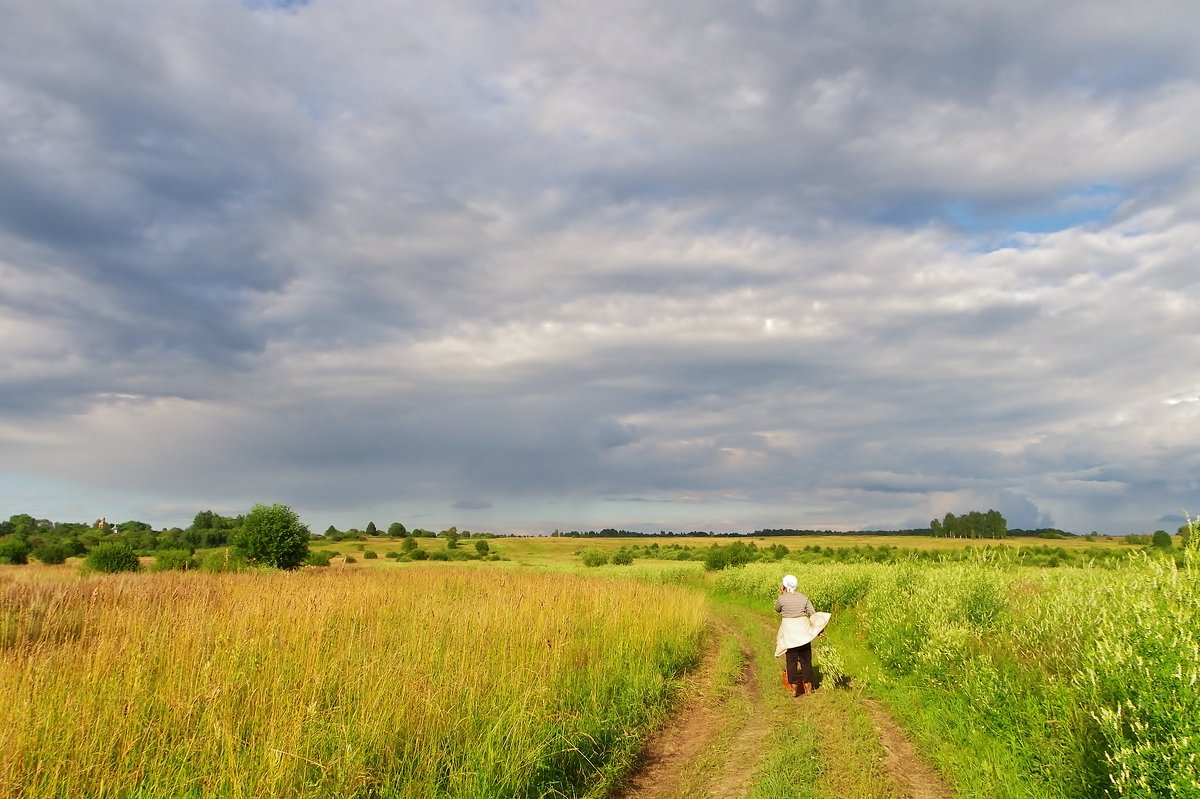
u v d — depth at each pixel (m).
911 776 7.21
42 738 5.44
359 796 5.61
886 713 9.92
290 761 5.45
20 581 16.80
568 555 99.00
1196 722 4.91
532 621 11.68
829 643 15.10
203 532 81.81
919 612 12.31
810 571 26.81
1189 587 5.61
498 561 85.75
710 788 6.96
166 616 9.92
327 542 112.12
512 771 6.26
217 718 6.00
